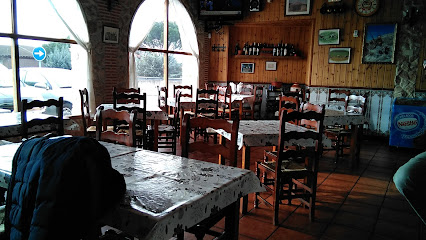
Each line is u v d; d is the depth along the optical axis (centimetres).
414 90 630
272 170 304
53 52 554
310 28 802
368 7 686
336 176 439
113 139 259
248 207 332
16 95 502
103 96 620
